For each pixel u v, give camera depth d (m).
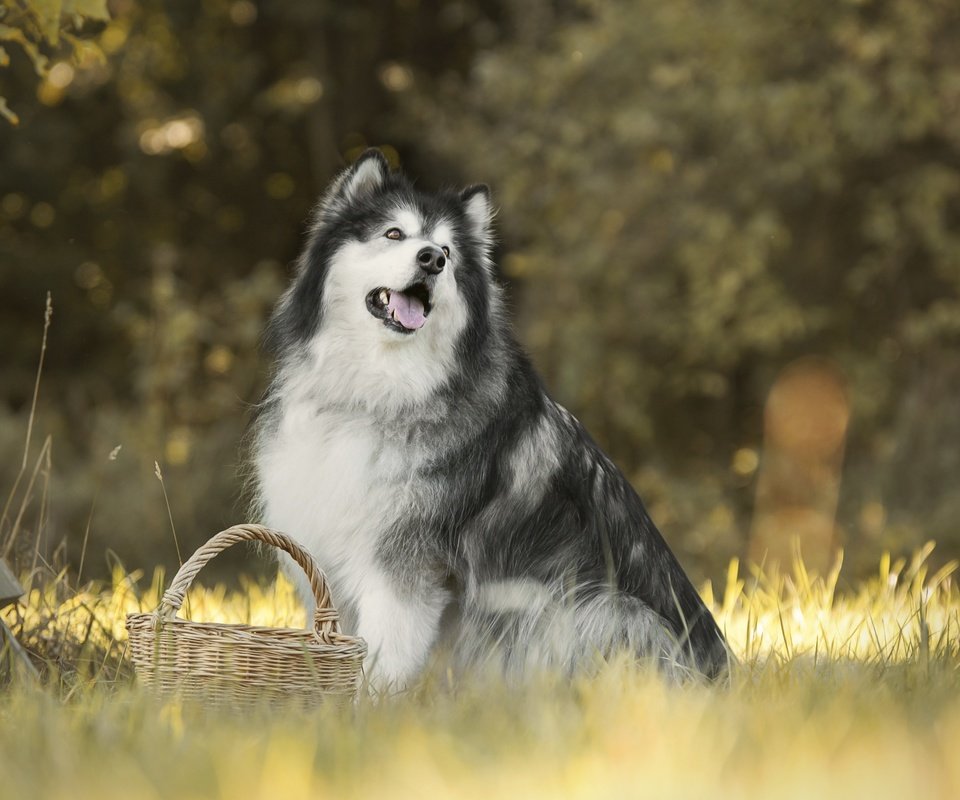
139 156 21.03
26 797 3.60
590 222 17.53
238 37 21.64
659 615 6.49
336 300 6.33
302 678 5.07
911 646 6.13
